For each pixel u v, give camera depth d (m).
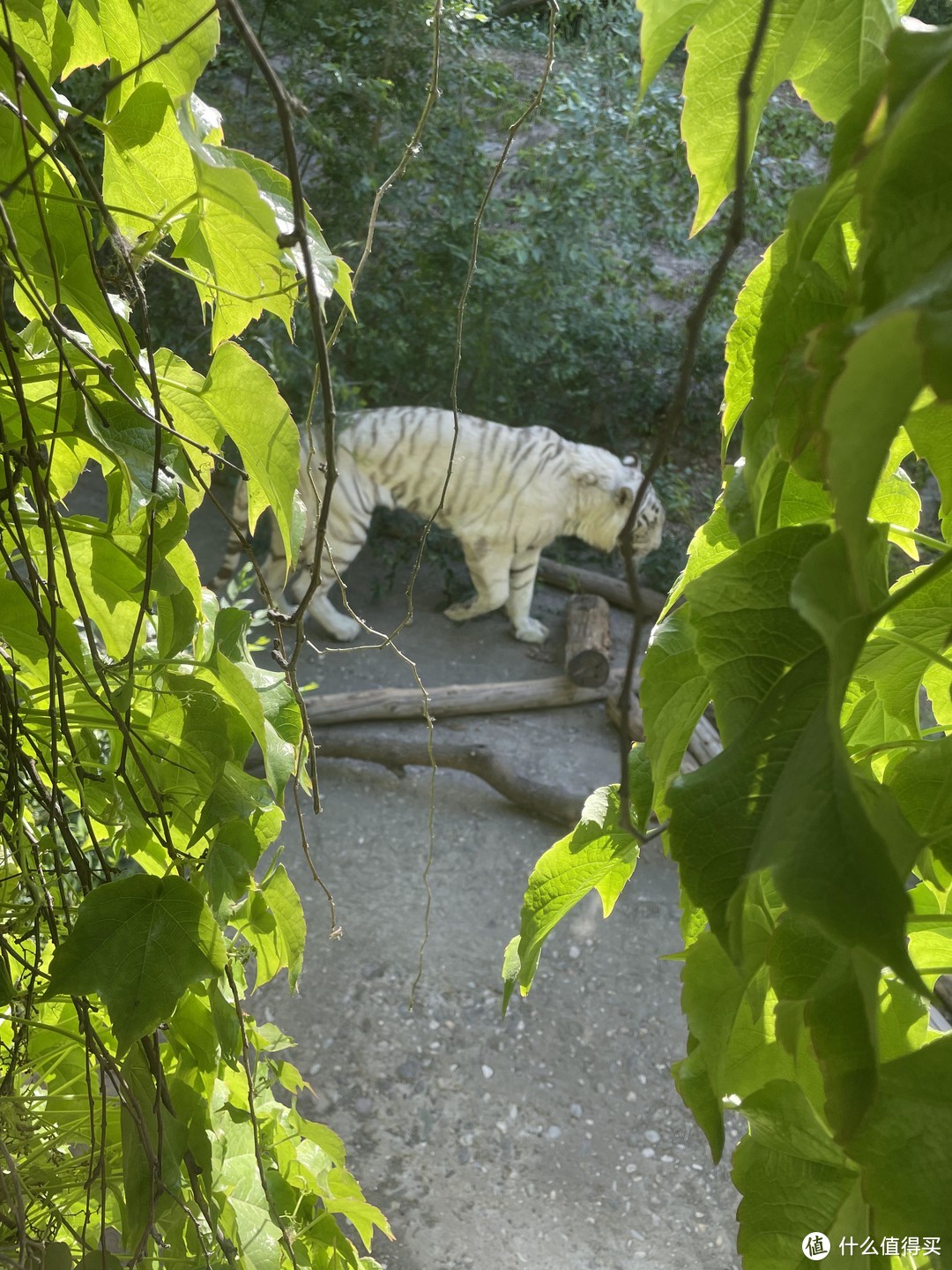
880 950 0.33
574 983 3.25
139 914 0.82
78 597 0.78
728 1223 2.64
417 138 0.89
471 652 4.92
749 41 0.56
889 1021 0.64
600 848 0.76
